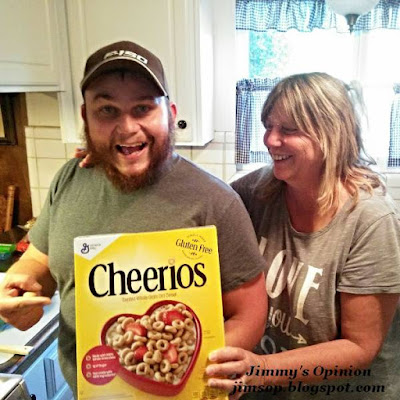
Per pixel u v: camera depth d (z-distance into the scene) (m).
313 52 1.96
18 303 0.86
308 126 0.92
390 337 1.05
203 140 1.74
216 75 1.93
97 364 0.73
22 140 2.05
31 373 1.23
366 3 1.54
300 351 0.93
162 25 1.61
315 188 0.96
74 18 1.64
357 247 0.93
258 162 2.07
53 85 1.66
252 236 0.90
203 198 0.87
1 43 1.39
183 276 0.75
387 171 1.93
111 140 0.85
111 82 0.82
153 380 0.74
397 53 1.89
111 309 0.74
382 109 1.91
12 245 1.79
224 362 0.76
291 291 0.99
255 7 1.89
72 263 0.92
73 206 0.95
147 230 0.87
